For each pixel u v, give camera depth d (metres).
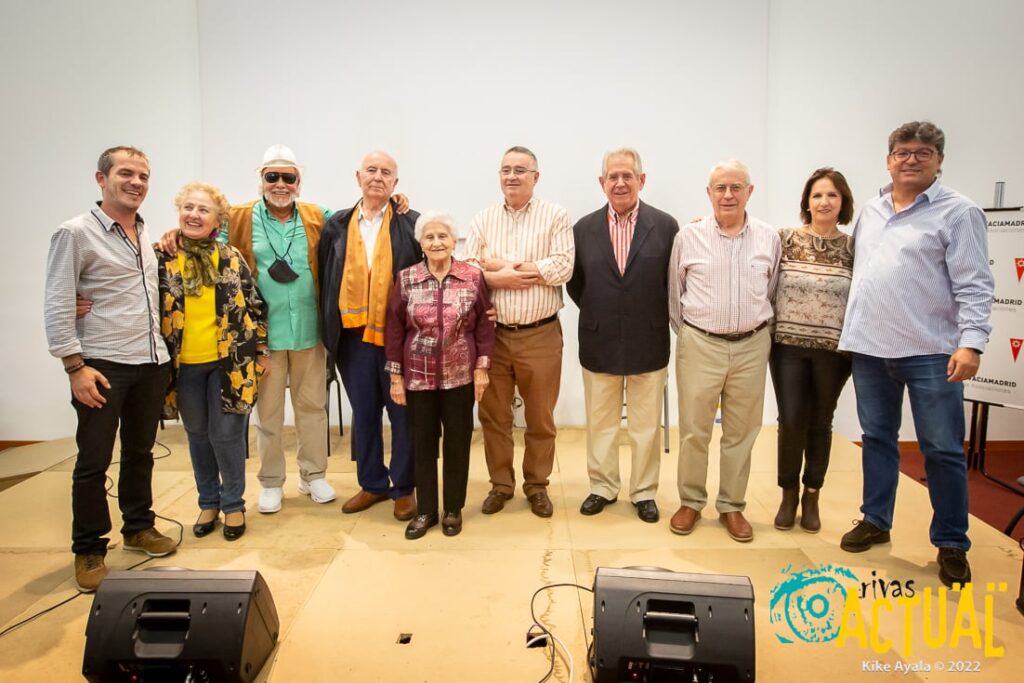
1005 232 3.28
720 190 2.45
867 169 3.96
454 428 2.62
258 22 4.00
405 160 4.09
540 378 2.78
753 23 3.91
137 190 2.22
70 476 3.50
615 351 2.73
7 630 2.07
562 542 2.61
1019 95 3.80
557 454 3.73
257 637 1.81
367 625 2.06
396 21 3.99
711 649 1.66
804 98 3.93
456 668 1.86
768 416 4.32
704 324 2.56
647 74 3.98
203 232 2.45
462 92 4.03
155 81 4.04
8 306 4.14
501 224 2.79
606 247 2.72
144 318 2.31
